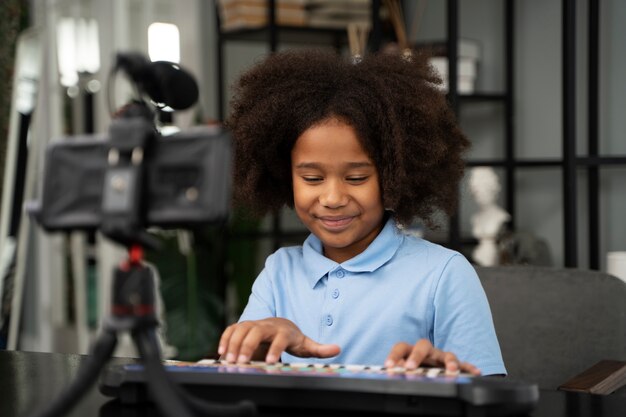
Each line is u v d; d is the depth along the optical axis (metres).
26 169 2.91
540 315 1.46
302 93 1.10
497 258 2.60
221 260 3.38
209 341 3.29
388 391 0.69
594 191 2.50
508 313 1.48
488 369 1.04
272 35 3.14
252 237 3.31
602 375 1.22
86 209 0.55
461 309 1.07
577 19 2.65
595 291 1.44
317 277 1.14
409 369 0.77
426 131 1.14
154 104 0.62
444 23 3.18
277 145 1.15
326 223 1.06
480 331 1.06
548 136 2.78
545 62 2.79
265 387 0.73
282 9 3.18
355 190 1.06
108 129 0.55
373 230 1.14
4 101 2.90
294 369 0.77
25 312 3.76
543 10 2.79
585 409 0.77
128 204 0.53
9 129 2.89
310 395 0.72
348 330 1.10
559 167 2.70
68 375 0.95
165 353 3.19
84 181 0.56
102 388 0.78
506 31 2.90
